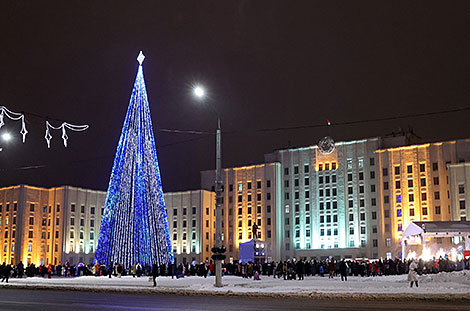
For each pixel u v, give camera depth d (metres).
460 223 55.34
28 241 103.06
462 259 52.88
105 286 34.66
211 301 22.67
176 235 112.44
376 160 99.12
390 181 96.69
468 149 90.69
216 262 32.34
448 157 92.12
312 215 104.62
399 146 97.69
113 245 61.28
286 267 47.72
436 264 50.84
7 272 43.19
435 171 93.06
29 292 30.08
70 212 104.50
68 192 104.69
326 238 102.50
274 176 107.44
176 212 113.44
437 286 31.84
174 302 22.02
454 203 87.62
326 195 104.00
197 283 39.50
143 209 61.12
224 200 112.88
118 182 53.44
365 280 42.50
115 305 20.14
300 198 106.56
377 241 96.94
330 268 49.47
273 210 106.19
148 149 51.28
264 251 67.38
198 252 109.00
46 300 22.92
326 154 105.31
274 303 21.28
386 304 20.59
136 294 28.53
